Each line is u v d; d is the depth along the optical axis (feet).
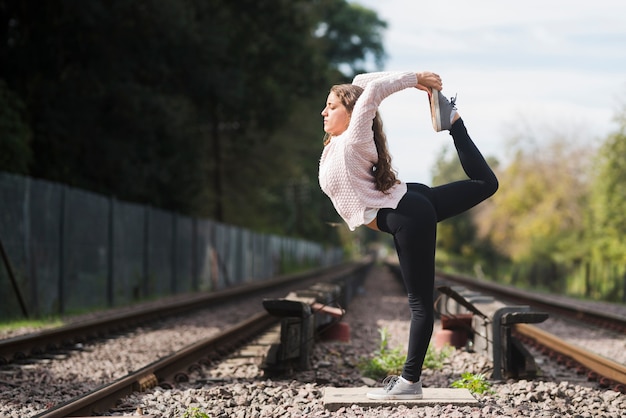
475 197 18.88
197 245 110.63
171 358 27.68
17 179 56.75
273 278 170.71
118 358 34.99
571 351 33.71
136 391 23.85
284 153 184.24
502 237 227.40
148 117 108.99
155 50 113.80
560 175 211.20
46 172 99.19
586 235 176.96
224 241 128.06
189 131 121.60
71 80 106.01
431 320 19.47
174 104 112.98
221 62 130.62
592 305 86.48
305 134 190.39
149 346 39.81
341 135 18.60
